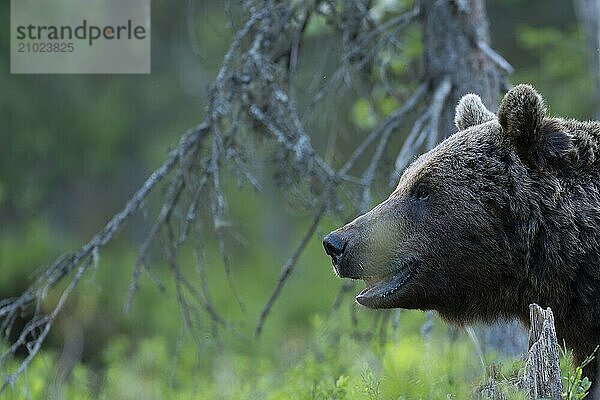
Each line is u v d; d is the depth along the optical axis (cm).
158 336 2180
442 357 1217
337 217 1295
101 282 2508
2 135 2605
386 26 1341
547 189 955
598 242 945
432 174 988
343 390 1077
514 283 980
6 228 2623
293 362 1496
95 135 2708
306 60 1695
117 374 1612
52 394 1437
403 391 1031
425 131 1260
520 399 849
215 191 1219
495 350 1230
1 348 1298
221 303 2848
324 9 1448
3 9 2544
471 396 958
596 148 970
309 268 3178
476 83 1287
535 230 956
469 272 984
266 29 1284
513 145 966
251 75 1242
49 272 1255
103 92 2745
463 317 1014
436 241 981
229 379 1505
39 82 2648
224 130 1334
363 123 1544
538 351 849
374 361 1239
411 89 1467
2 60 2573
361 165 2195
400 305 1004
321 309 2862
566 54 2102
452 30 1297
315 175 1249
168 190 1302
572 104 2208
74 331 2091
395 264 989
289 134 1242
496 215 967
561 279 959
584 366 977
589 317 961
